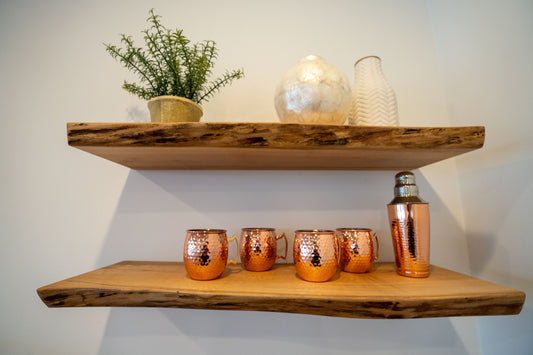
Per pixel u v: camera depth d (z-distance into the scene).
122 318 0.63
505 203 0.56
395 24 0.77
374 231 0.67
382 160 0.55
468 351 0.63
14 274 0.64
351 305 0.39
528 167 0.51
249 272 0.55
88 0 0.76
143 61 0.54
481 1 0.61
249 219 0.67
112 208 0.67
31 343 0.62
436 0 0.76
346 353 0.63
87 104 0.71
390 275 0.52
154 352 0.63
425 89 0.74
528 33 0.51
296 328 0.63
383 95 0.54
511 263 0.54
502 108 0.56
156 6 0.76
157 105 0.49
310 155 0.51
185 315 0.64
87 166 0.68
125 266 0.59
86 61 0.73
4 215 0.66
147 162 0.58
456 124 0.69
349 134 0.43
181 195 0.67
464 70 0.66
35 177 0.67
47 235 0.66
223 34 0.75
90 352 0.62
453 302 0.39
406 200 0.51
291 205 0.67
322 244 0.47
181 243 0.66
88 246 0.65
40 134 0.69
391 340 0.64
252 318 0.64
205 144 0.42
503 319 0.57
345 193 0.68
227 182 0.67
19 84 0.71
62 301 0.42
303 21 0.77
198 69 0.54
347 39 0.76
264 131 0.43
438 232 0.67
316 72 0.49
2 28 0.74
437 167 0.70
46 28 0.74
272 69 0.74
